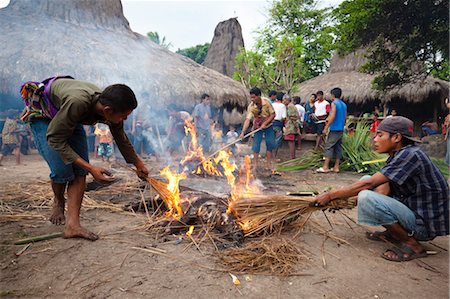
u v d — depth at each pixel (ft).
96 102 8.48
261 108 22.25
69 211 9.36
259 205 10.25
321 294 6.93
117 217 11.38
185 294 6.78
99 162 26.40
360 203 9.02
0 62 29.43
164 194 11.18
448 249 9.56
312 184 18.98
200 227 10.23
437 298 6.87
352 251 9.22
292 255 8.54
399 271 8.10
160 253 8.56
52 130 8.18
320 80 67.82
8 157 28.99
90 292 6.79
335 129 22.80
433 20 40.19
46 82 9.30
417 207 8.94
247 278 7.48
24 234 9.58
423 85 50.96
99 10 42.01
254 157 22.76
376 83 49.19
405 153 8.80
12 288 6.86
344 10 45.60
